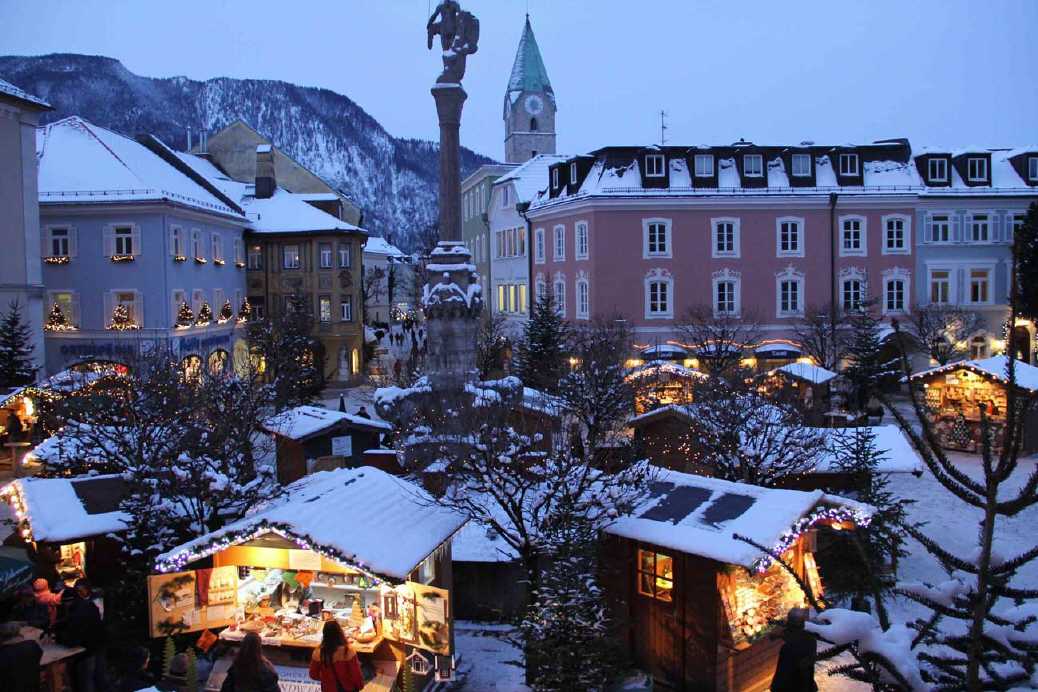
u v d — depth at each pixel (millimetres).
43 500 16953
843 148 51500
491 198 67750
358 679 12031
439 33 32594
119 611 15945
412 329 86750
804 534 14930
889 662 7098
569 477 15195
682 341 49250
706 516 14273
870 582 7965
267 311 58438
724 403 21062
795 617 9867
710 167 50500
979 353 53500
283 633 14031
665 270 49844
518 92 94250
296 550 14305
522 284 60500
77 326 46875
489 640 17141
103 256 46844
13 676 11078
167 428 19609
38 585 15016
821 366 42406
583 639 13320
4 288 40531
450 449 15961
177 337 47875
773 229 50344
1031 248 45500
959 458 32750
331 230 60156
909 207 50969
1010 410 6770
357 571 13914
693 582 14078
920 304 50938
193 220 51125
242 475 18734
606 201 49219
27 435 33938
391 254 109938
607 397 22938
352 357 61188
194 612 14094
